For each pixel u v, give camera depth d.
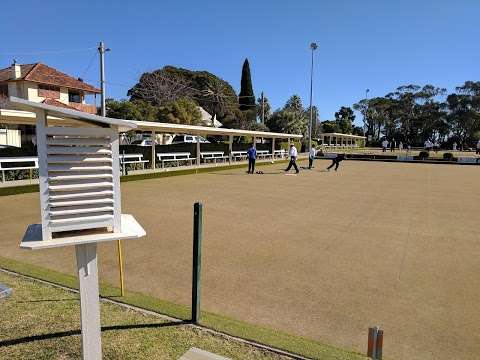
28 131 25.53
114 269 5.51
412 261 6.10
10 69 33.62
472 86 73.75
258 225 8.48
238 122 55.62
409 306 4.45
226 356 3.17
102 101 23.36
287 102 71.69
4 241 6.86
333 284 5.08
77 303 4.11
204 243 6.95
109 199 2.54
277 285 5.01
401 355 3.41
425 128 79.38
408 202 11.91
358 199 12.40
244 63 65.62
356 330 3.85
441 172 23.83
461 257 6.35
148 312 3.96
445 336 3.77
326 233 7.84
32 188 12.78
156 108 42.19
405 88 83.12
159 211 9.91
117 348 3.26
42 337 3.44
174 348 3.28
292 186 15.59
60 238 2.41
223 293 4.72
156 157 22.48
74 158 2.43
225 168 24.17
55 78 32.78
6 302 4.11
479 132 71.88
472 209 10.80
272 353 3.24
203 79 61.62
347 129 84.94
